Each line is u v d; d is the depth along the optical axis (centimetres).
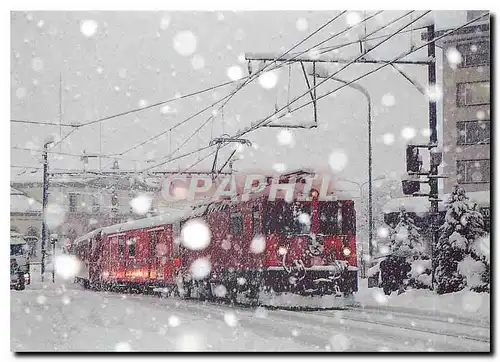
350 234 2023
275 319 1667
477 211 2169
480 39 3828
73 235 6162
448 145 3925
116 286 3139
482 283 2077
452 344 1227
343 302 1981
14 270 3106
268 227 1984
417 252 2353
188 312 1881
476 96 3859
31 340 1329
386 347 1197
